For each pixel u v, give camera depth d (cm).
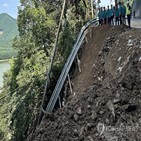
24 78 2989
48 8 3875
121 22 2167
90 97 1451
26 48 3441
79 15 3800
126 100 1275
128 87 1324
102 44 2102
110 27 2236
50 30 3475
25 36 3572
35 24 3481
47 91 2777
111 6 2311
